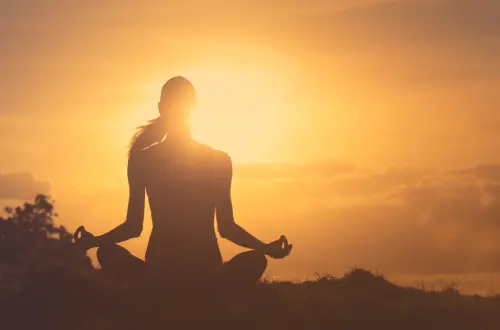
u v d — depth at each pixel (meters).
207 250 11.84
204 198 11.90
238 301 11.88
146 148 12.09
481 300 13.15
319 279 14.45
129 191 12.05
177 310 11.61
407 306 12.48
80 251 12.26
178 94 12.07
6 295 12.38
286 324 11.50
